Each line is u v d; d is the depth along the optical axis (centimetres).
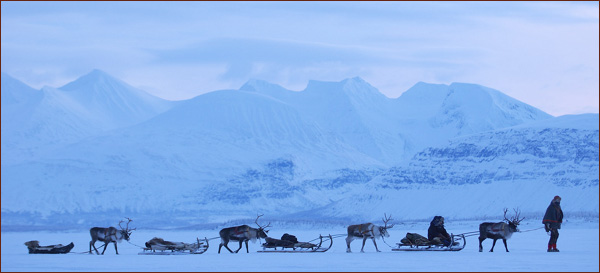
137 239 12244
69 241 11588
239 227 5509
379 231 5469
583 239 8450
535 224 17412
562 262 4316
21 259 5000
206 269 4053
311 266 4172
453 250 5388
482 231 5269
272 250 5666
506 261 4384
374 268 4009
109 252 6259
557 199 5222
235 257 4984
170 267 4194
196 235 16162
